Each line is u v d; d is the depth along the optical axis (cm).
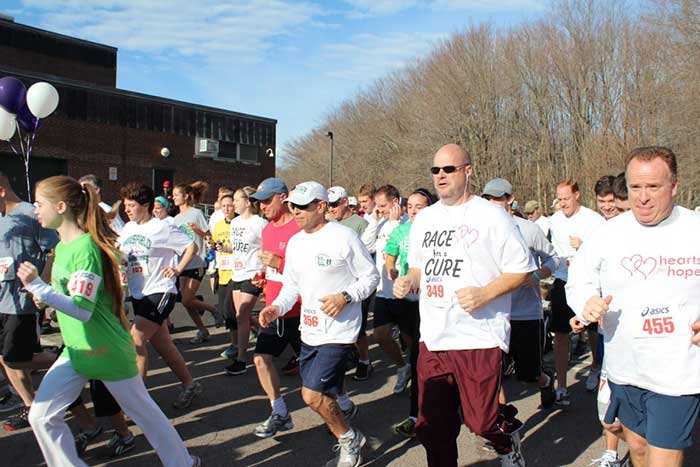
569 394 596
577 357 753
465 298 322
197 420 511
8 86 740
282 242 514
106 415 421
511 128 3634
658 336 276
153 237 503
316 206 414
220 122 3189
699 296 273
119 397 346
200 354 740
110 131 2716
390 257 563
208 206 3089
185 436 475
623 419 300
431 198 580
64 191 337
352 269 410
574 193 599
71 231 342
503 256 335
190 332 862
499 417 345
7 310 448
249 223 644
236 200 655
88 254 331
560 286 558
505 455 358
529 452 451
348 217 754
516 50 3591
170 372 655
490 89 3594
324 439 471
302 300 419
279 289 511
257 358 469
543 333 512
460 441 469
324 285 407
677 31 2344
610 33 3170
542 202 3544
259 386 609
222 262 725
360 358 648
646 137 2689
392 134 4694
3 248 444
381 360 732
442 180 348
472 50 3694
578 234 594
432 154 3722
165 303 507
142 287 507
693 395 273
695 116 2234
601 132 3061
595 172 2950
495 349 336
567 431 493
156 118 2908
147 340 510
